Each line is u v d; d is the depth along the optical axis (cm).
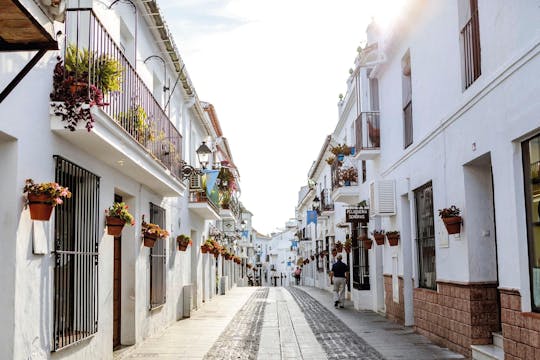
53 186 639
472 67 896
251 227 6956
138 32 1167
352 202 2138
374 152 1616
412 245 1261
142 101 1066
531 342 671
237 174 3722
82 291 802
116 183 997
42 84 684
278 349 1090
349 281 2386
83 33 849
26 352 630
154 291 1277
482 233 906
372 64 1562
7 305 604
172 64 1449
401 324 1392
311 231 4553
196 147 2052
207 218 2219
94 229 859
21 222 625
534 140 691
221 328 1433
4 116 589
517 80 709
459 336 951
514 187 723
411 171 1261
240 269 4875
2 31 436
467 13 937
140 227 1164
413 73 1235
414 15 1196
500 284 762
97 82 775
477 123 853
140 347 1123
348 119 2306
